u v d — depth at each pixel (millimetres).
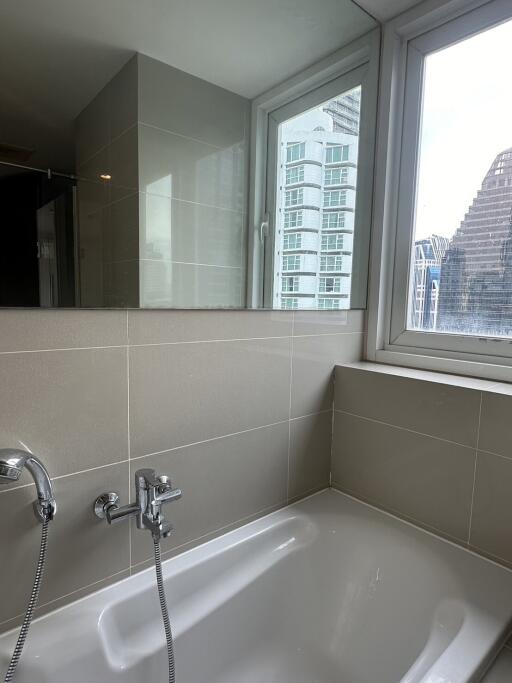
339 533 1285
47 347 848
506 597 1001
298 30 1299
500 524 1100
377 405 1354
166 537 989
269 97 1246
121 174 973
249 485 1261
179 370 1058
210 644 1062
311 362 1393
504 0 1190
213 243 1142
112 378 943
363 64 1429
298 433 1385
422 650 939
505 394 1065
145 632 977
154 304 1012
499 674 843
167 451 1055
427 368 1392
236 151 1200
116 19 969
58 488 887
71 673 833
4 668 796
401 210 1476
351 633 1163
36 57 862
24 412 830
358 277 1510
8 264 803
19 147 833
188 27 1095
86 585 951
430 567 1121
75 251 891
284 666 1171
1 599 837
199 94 1122
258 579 1168
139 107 1014
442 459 1205
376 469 1375
